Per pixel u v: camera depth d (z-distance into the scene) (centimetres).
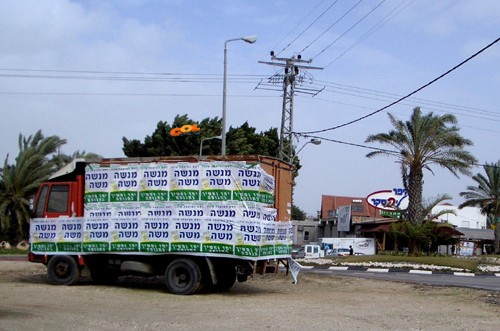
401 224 3603
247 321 1062
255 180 1445
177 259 1494
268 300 1412
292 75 3834
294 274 1591
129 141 4894
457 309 1337
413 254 3566
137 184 1543
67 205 1644
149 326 987
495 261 3600
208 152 4750
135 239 1529
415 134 3544
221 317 1111
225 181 1463
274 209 1498
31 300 1312
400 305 1384
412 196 3603
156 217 1512
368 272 2614
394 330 1004
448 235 4312
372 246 5275
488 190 5488
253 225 1432
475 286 1931
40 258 1673
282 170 1576
